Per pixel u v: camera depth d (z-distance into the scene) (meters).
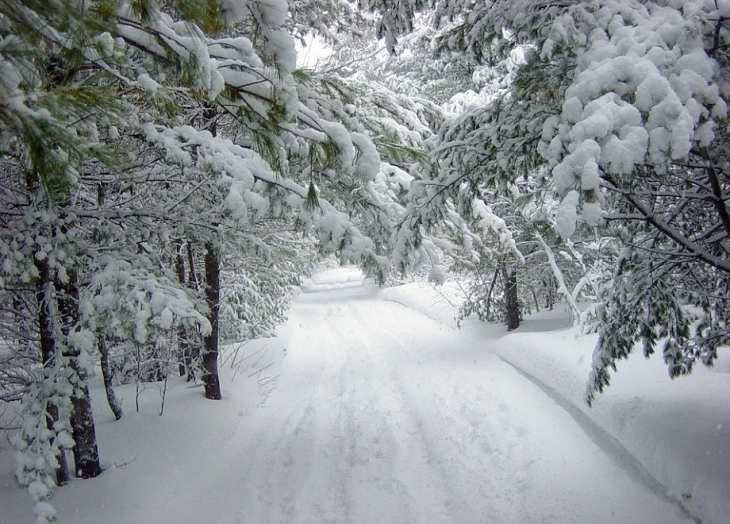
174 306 4.62
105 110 3.16
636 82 3.27
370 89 8.42
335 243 5.18
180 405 8.40
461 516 5.29
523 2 4.43
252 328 15.13
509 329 14.66
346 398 10.05
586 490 5.50
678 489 4.73
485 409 8.60
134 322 4.57
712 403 5.96
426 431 7.84
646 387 6.87
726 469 4.48
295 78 4.37
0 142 3.13
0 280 4.44
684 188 4.78
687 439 5.15
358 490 6.00
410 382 10.82
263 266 13.66
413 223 5.95
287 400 10.11
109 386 7.52
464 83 15.28
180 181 6.09
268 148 4.22
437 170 6.30
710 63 3.28
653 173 4.14
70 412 4.70
